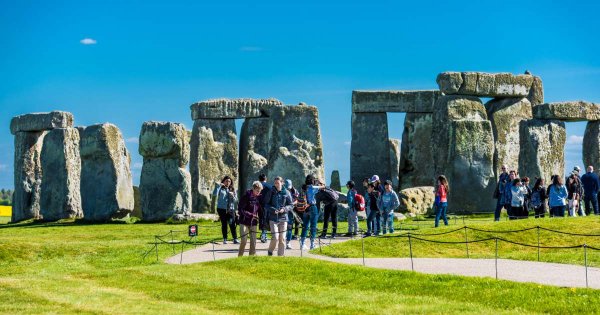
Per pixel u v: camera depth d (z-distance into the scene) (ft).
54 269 89.92
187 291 71.00
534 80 177.58
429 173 185.68
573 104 162.50
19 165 176.14
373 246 97.14
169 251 99.30
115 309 64.49
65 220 159.02
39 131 177.17
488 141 154.71
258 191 87.97
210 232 122.93
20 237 117.60
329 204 108.58
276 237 88.07
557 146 160.76
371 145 185.57
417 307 63.36
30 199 175.42
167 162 153.28
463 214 148.77
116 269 84.53
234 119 191.93
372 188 109.81
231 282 74.18
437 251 96.17
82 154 155.63
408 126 187.52
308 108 157.58
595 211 127.24
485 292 67.10
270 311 63.41
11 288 73.61
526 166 159.22
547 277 74.90
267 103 192.13
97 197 153.89
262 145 191.21
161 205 152.25
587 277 74.64
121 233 122.93
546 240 100.32
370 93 185.68
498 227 104.06
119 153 155.94
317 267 78.54
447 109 159.53
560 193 118.73
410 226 124.06
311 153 156.35
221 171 188.34
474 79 161.17
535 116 163.22
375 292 69.51
